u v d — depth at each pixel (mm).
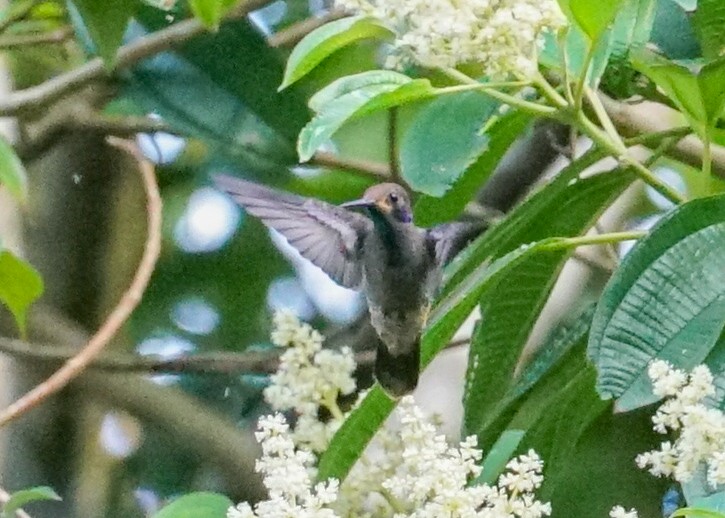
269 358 6074
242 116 5992
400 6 5664
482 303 5793
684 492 5648
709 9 5738
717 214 5660
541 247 5715
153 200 6004
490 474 5781
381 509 5766
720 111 5699
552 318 6070
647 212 6223
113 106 6266
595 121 5844
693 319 5645
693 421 5617
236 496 6285
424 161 5777
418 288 5746
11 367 6277
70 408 6324
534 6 5672
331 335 6148
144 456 6340
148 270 5969
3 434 6293
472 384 5797
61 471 6328
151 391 6297
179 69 5996
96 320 6379
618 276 5652
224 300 6418
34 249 6363
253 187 5781
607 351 5641
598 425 5844
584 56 5727
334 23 5703
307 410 5773
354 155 6328
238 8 5973
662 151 5797
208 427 6289
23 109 6031
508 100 5699
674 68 5684
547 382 5805
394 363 5738
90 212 6383
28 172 6348
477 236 5797
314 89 6035
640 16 5762
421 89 5680
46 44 6156
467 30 5656
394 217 5758
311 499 5672
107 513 6332
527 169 6152
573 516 5836
